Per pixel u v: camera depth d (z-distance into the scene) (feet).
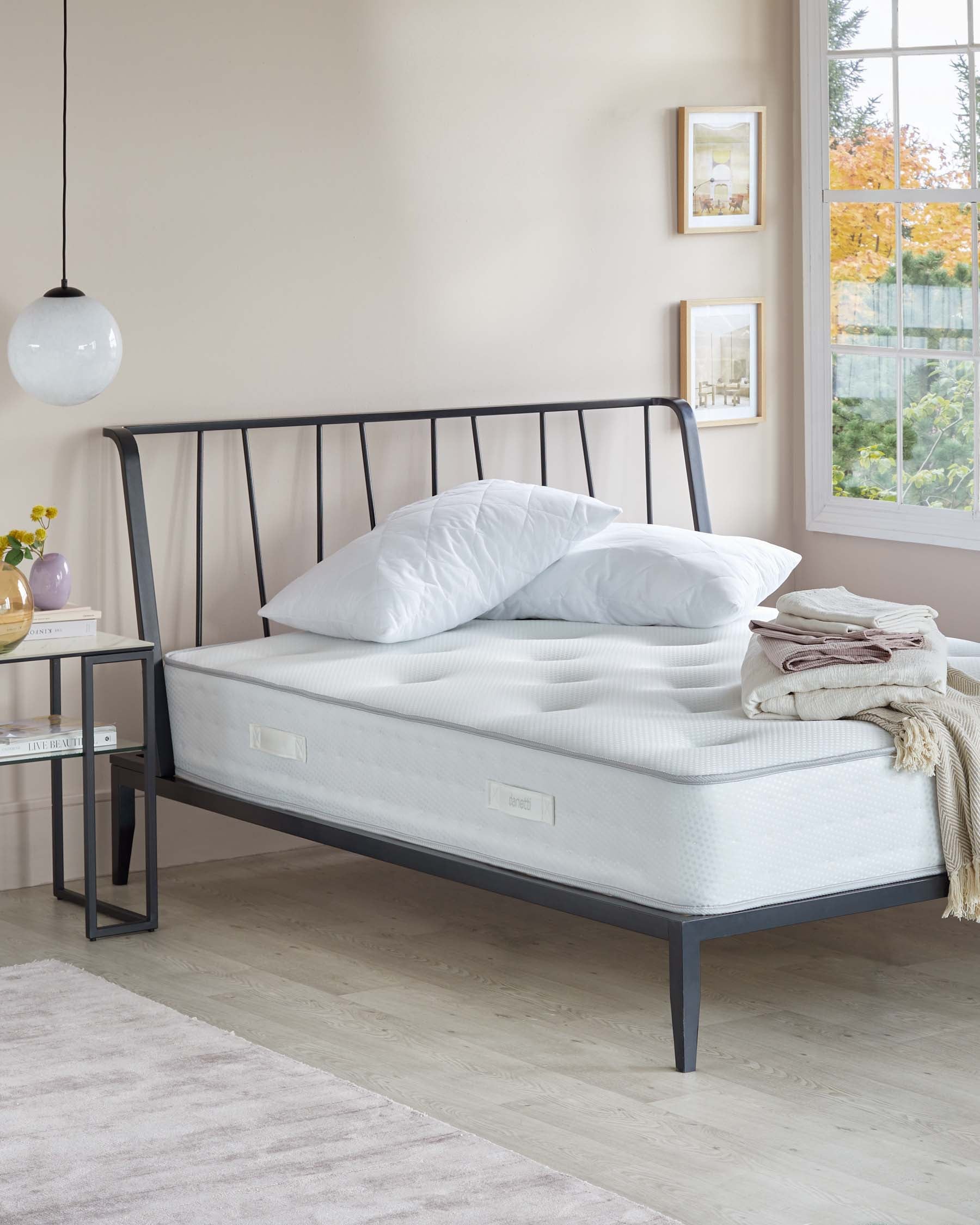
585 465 14.97
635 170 15.29
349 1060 9.23
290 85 13.51
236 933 11.60
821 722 9.66
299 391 13.79
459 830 10.34
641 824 9.18
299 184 13.62
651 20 15.21
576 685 10.77
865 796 9.45
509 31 14.47
